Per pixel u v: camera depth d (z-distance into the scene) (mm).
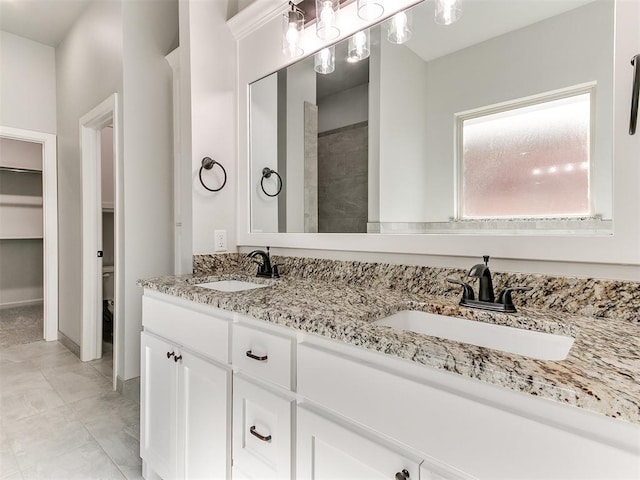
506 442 528
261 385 937
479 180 1091
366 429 707
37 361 2699
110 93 2303
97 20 2436
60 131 3125
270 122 1741
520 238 988
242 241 1872
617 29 846
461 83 1131
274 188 1723
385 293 1182
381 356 689
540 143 975
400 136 1277
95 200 2742
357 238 1391
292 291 1208
